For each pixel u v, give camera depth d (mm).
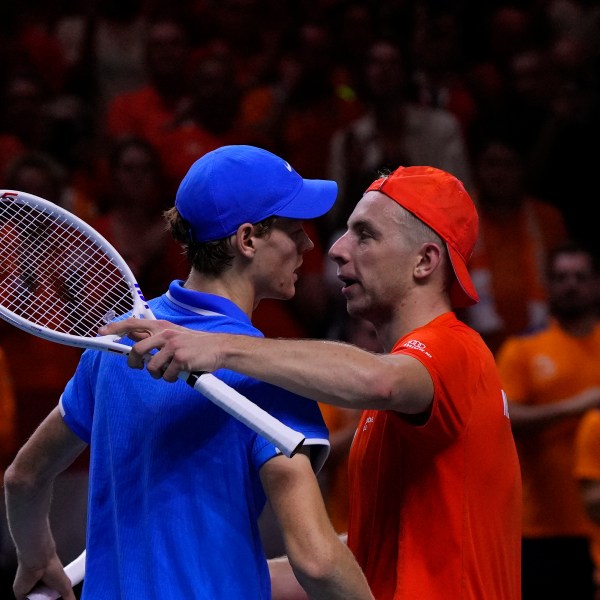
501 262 23500
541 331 20125
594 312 20094
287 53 29422
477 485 9836
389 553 10023
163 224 20594
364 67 27266
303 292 22484
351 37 29797
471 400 9750
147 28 28672
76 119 26219
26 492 10398
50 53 29891
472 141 27750
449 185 10234
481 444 9828
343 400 8945
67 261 10656
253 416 8602
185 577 9039
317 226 24250
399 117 24969
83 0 31344
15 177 21750
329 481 18344
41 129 25391
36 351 20156
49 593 11016
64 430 10172
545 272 22281
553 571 19281
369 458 10234
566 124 26891
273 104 27312
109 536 9617
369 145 24672
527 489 19438
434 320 10094
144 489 9281
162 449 9242
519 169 23875
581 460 18828
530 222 23828
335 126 26625
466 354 9781
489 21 31375
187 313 9547
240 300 9578
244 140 24547
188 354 8664
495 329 22625
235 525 9109
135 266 20312
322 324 22438
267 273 9602
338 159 24766
